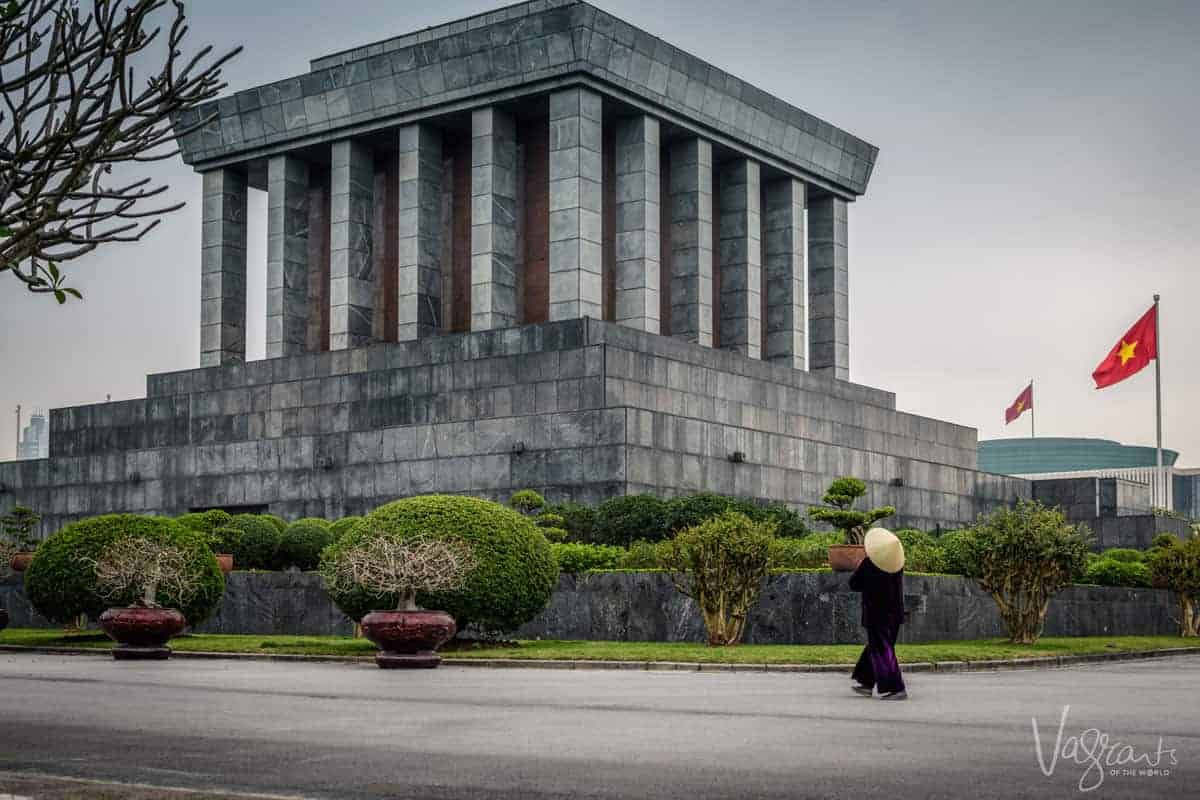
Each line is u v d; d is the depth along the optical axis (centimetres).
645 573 3009
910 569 3347
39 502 5600
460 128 5428
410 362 4981
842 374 6156
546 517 3859
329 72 5431
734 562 2812
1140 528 5959
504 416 4597
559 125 4997
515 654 2570
